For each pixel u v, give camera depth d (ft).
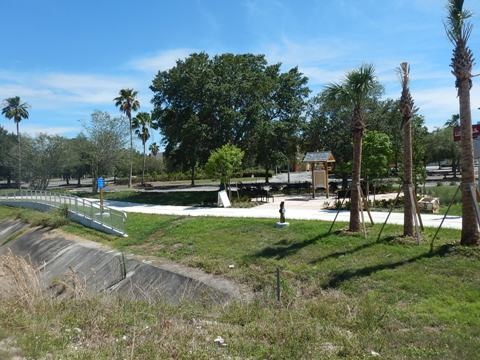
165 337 24.54
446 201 84.38
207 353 22.50
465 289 35.42
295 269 46.93
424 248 44.70
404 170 49.49
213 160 105.91
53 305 31.12
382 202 86.43
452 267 39.19
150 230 80.28
